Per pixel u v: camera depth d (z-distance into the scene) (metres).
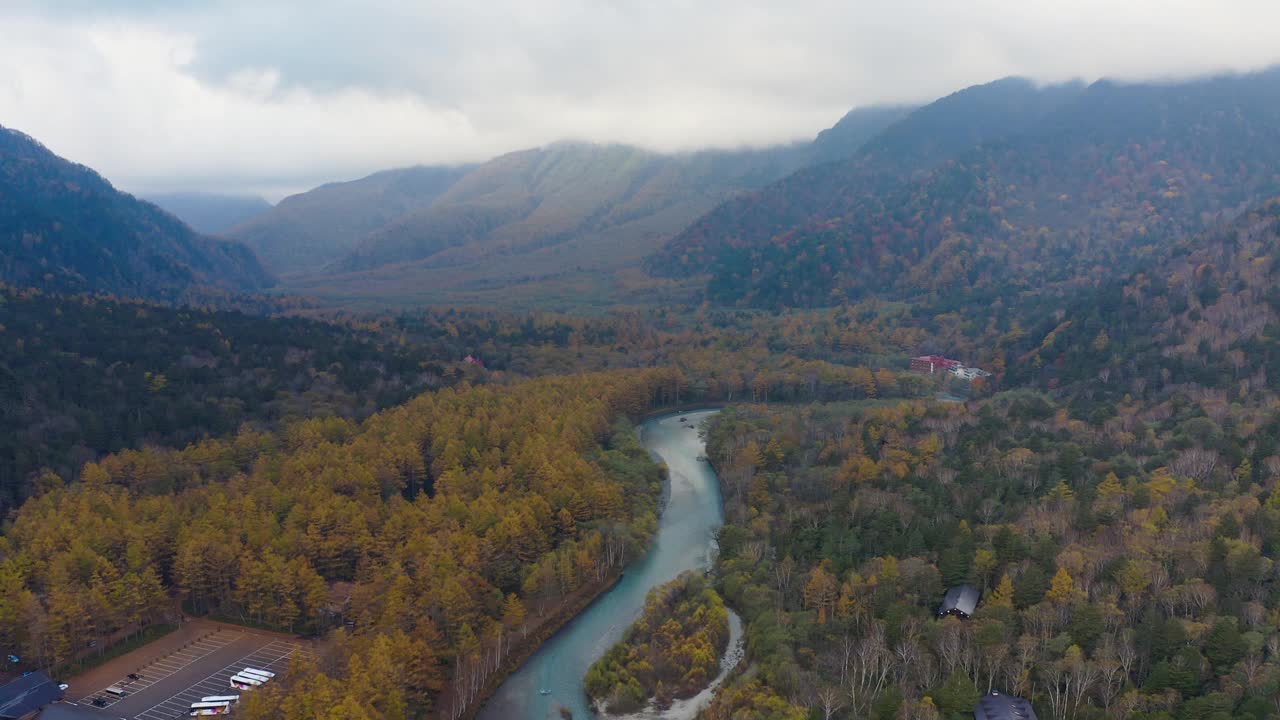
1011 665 160.00
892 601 182.75
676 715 170.75
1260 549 183.00
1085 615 165.38
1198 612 168.62
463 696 175.38
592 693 179.50
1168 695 147.88
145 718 164.62
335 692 155.12
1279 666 146.75
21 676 174.62
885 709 149.88
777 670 170.00
